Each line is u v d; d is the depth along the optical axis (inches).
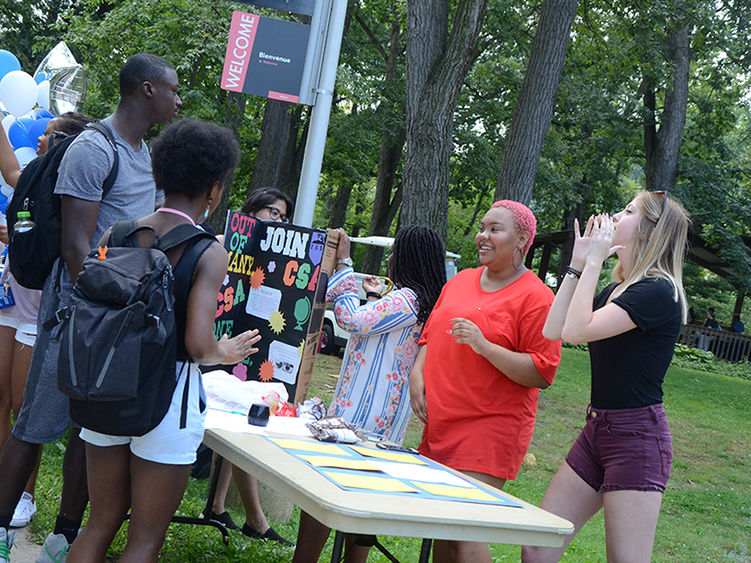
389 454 117.0
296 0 188.2
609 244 118.6
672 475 428.5
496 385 127.0
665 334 118.6
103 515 95.7
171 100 129.3
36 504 155.3
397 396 136.7
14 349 149.6
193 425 94.3
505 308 127.9
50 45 785.6
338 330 546.6
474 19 415.8
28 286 126.0
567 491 126.8
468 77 939.3
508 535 89.7
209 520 147.7
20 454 119.4
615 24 677.9
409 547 192.4
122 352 84.2
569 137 1005.8
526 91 460.1
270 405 131.7
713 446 512.1
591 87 904.9
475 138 911.0
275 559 147.7
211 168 96.0
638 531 116.6
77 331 85.8
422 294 136.6
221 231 651.5
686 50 913.5
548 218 1064.8
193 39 560.1
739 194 1028.5
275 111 668.7
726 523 351.9
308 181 187.3
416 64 426.3
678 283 120.0
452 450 127.8
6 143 155.0
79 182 120.1
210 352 92.0
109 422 86.0
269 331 143.3
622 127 939.3
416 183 422.0
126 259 89.7
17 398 149.6
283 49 186.5
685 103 928.3
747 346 1182.3
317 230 140.6
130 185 128.4
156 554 93.5
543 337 125.0
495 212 131.1
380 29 961.5
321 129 187.2
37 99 262.2
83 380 84.3
